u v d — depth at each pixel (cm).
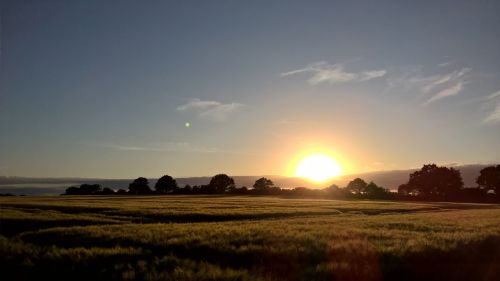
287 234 2230
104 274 1468
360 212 5691
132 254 1725
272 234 2227
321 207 6197
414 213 5406
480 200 14488
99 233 2292
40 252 1833
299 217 4441
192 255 1791
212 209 5041
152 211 4469
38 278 1500
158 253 1822
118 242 2053
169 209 4844
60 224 3253
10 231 3008
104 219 3544
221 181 18875
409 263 1656
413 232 2488
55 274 1517
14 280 1494
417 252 1748
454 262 1733
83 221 3391
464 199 14612
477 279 1513
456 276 1544
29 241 2233
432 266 1653
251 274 1446
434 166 17062
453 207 8369
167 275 1391
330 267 1515
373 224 3081
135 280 1383
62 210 4669
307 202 8288
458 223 3219
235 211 4694
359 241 2003
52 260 1664
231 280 1371
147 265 1541
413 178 17288
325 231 2470
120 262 1605
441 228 2823
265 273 1488
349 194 15212
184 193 18188
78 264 1594
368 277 1496
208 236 2134
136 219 3853
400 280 1505
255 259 1675
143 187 19075
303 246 1880
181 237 2131
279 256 1692
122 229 2497
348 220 3581
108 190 18838
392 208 6581
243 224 2959
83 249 1806
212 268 1478
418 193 17212
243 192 17262
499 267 1655
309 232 2378
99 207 5028
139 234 2241
